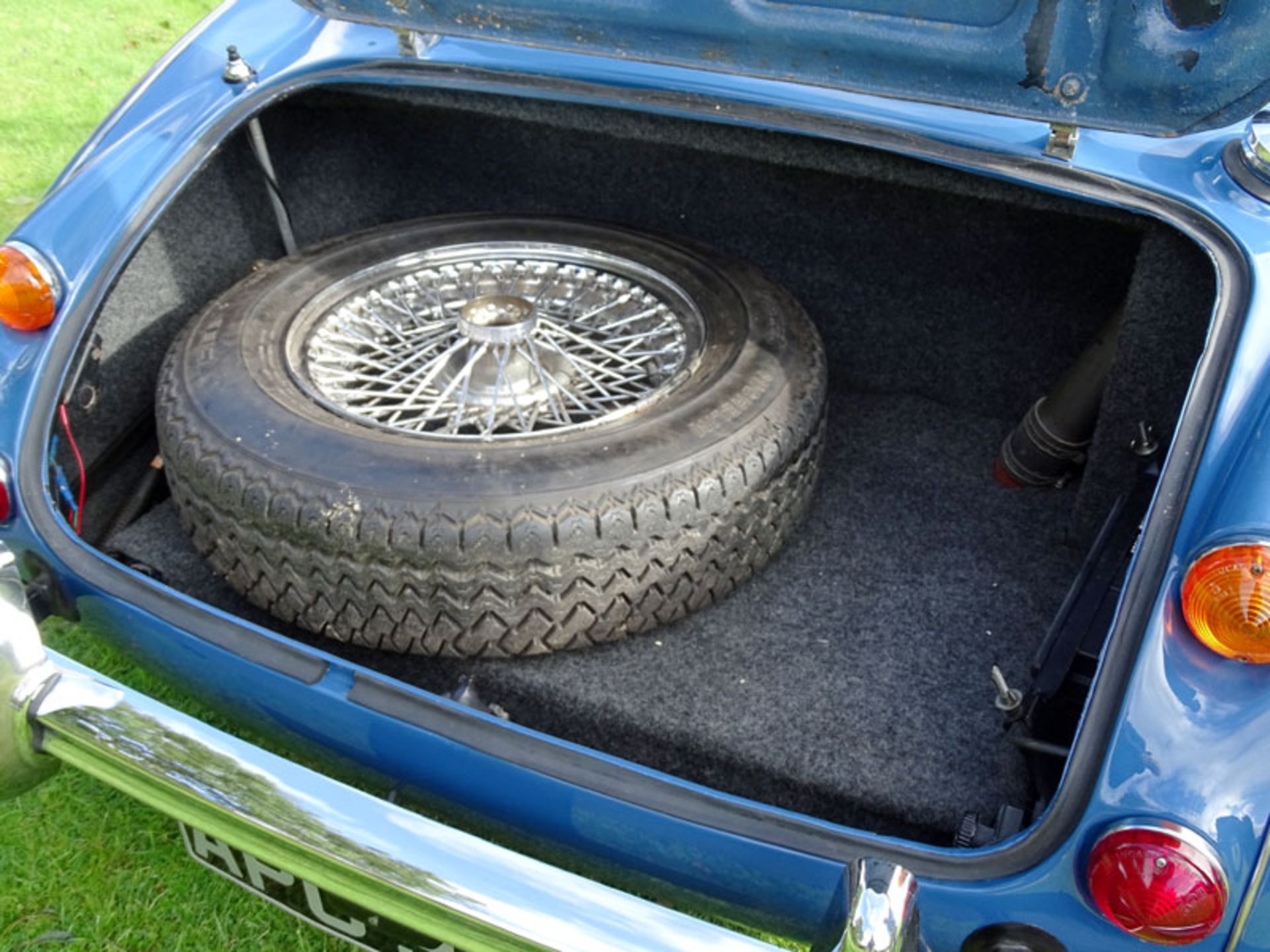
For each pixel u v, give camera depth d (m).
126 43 5.66
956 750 1.67
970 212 2.19
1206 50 1.28
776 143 1.84
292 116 2.38
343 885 1.20
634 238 2.27
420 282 2.23
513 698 1.75
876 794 1.60
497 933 1.11
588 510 1.57
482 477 1.58
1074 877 1.18
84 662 2.27
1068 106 1.41
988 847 1.22
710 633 1.87
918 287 2.36
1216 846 1.10
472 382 2.06
